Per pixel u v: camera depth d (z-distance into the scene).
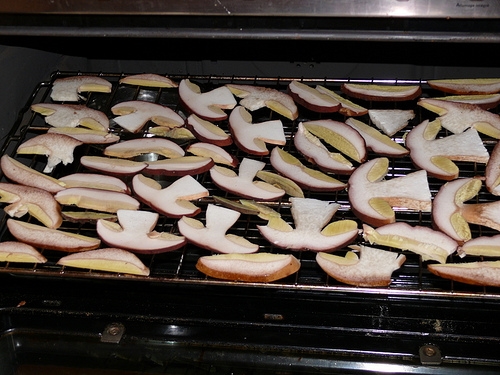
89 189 0.60
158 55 0.78
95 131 0.66
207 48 0.77
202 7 0.58
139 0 0.59
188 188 0.60
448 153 0.61
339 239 0.55
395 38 0.60
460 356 0.49
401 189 0.58
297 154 0.64
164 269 0.57
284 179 0.60
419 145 0.62
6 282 0.56
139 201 0.60
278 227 0.56
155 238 0.56
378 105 0.69
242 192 0.59
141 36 0.62
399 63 0.75
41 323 0.53
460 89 0.67
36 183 0.61
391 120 0.65
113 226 0.57
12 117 0.69
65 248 0.56
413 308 0.52
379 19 0.59
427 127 0.64
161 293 0.54
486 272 0.51
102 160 0.63
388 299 0.53
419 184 0.58
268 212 0.58
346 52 0.75
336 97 0.68
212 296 0.53
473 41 0.59
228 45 0.76
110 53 0.78
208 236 0.56
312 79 0.70
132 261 0.54
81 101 0.72
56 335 0.53
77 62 0.79
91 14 0.60
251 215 0.59
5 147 0.65
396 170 0.62
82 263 0.54
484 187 0.60
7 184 0.61
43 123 0.73
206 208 0.60
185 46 0.77
